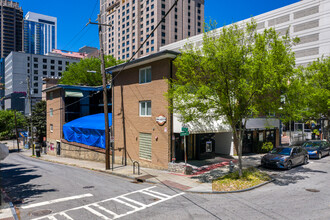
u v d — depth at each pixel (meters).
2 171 20.16
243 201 10.39
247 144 23.20
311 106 24.14
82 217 8.72
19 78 117.38
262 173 15.41
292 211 9.11
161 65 17.58
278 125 25.80
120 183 14.20
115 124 22.72
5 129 58.94
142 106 19.72
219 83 13.12
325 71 23.58
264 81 12.24
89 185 13.70
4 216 8.74
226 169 16.50
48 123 38.09
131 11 97.19
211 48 12.55
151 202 10.41
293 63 13.16
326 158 21.98
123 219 8.53
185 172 15.56
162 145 17.42
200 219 8.45
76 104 34.75
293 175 15.23
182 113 13.79
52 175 17.33
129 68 20.91
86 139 27.48
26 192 12.27
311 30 49.44
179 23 92.31
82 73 47.56
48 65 125.00
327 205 9.73
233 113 13.88
